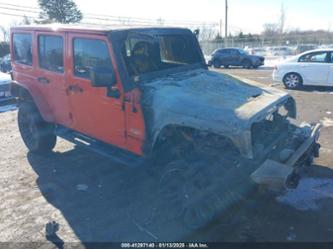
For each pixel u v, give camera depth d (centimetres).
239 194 354
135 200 441
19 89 605
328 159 556
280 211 405
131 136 412
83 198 449
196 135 368
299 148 385
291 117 465
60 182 498
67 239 362
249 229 374
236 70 2316
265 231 370
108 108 428
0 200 447
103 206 428
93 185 486
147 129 391
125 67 404
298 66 1293
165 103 370
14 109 1007
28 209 424
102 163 564
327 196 438
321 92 1220
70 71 472
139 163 416
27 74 573
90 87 444
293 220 388
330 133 699
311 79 1277
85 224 390
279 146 388
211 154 355
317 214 398
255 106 362
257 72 2120
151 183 483
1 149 645
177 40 497
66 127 521
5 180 507
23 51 577
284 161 350
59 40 484
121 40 411
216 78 460
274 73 1364
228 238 360
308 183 473
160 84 407
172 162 379
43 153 604
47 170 541
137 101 391
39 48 531
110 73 390
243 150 324
